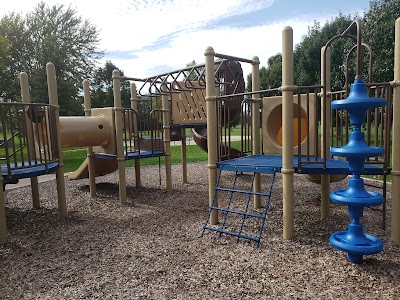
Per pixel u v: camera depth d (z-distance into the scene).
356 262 3.10
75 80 20.06
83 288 2.83
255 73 5.23
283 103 3.69
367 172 3.71
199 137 8.38
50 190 7.68
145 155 6.50
